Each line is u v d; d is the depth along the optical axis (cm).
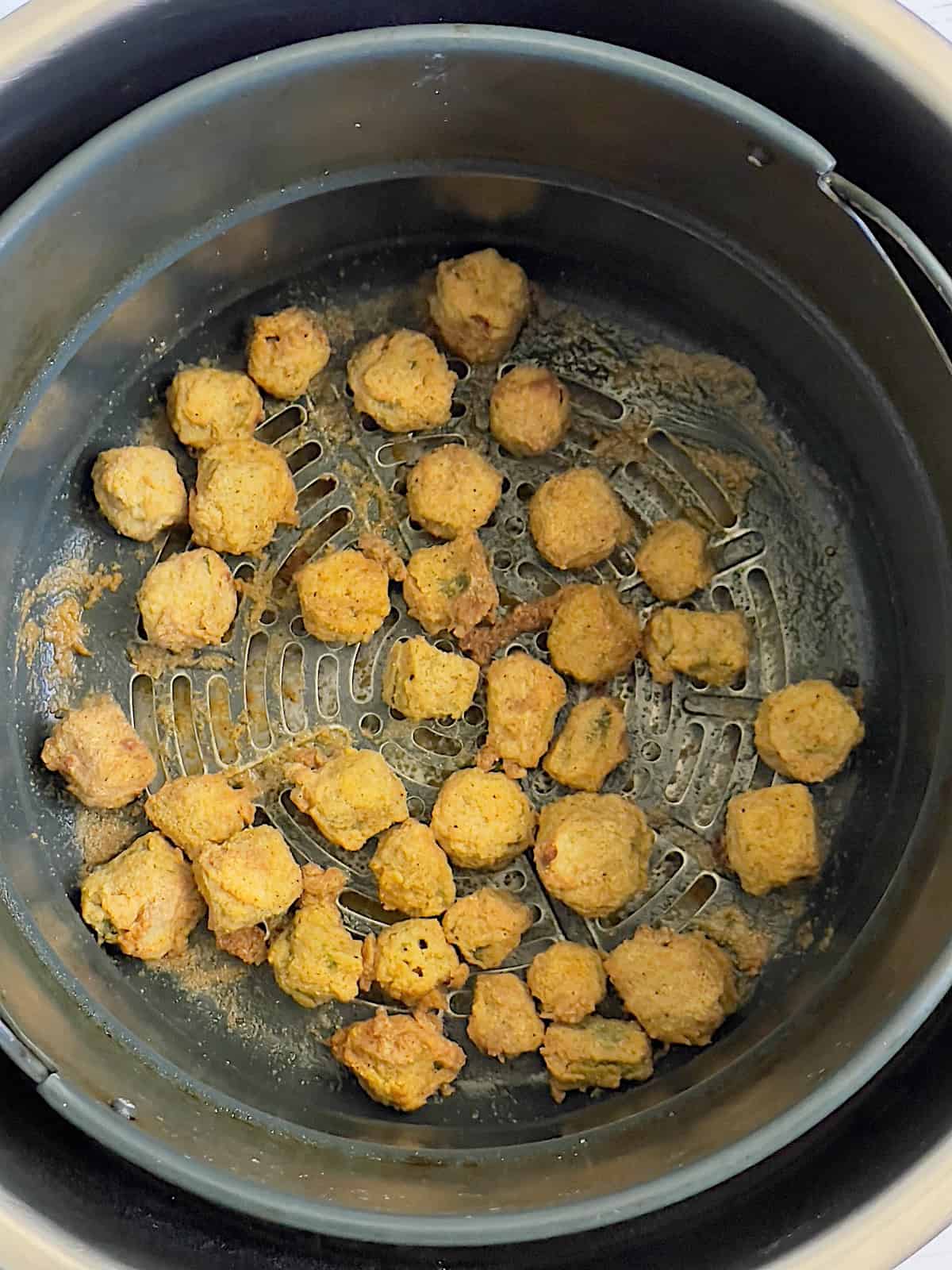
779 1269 22
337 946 29
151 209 27
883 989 26
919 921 26
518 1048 29
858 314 28
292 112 26
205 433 31
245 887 28
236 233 29
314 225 30
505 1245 25
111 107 26
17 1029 24
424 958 29
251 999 30
